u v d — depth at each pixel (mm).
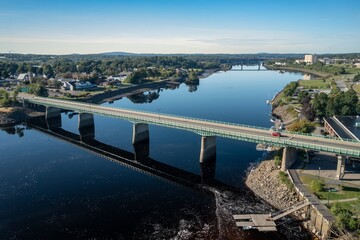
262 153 119125
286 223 73375
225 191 90500
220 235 69688
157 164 112312
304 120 140500
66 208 82188
